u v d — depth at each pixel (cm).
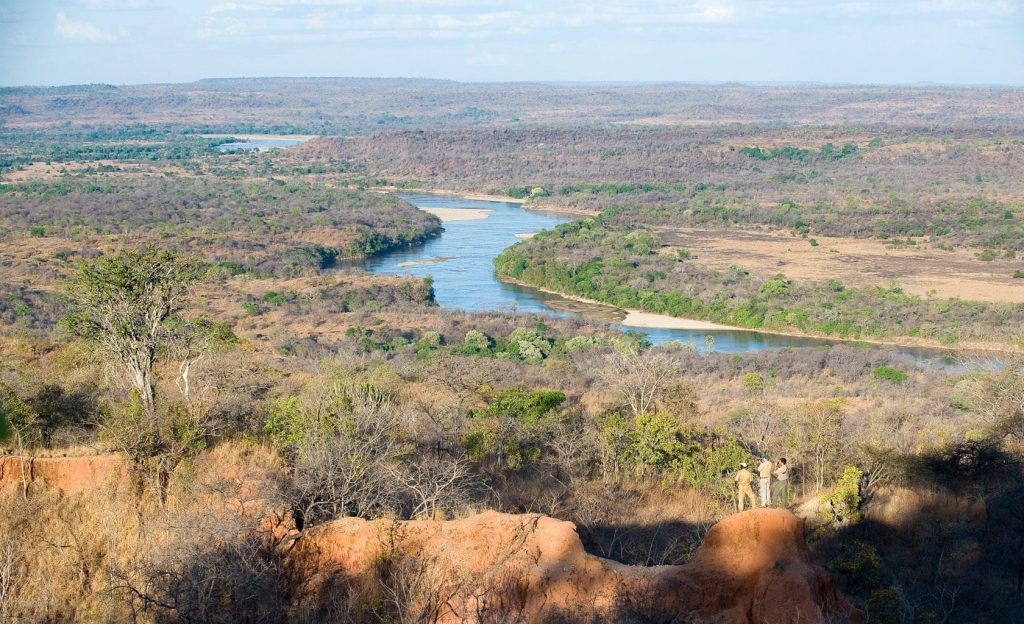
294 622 1295
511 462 2375
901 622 1609
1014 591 1827
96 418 1947
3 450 1711
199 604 1296
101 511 1577
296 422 2058
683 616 1205
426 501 1659
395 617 1268
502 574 1272
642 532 1959
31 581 1445
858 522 2111
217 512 1469
